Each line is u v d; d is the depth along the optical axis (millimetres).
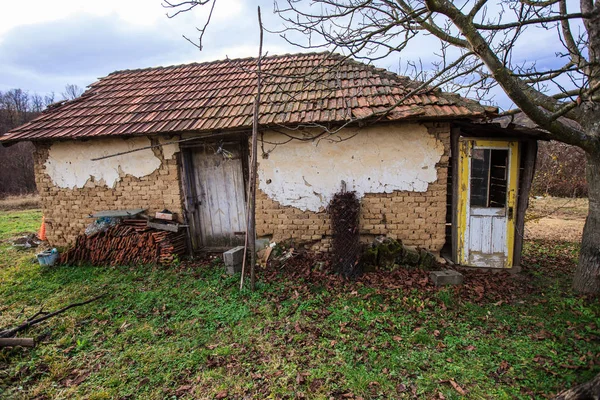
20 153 26875
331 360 3496
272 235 6469
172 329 4234
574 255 6953
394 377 3230
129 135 6191
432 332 3957
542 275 5648
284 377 3281
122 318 4566
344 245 5453
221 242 7273
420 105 5473
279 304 4707
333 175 6004
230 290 5203
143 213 6859
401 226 5941
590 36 4309
